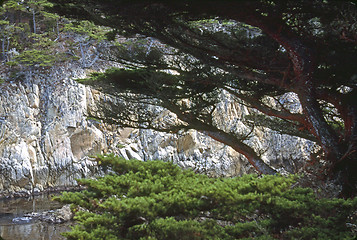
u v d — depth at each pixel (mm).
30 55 40250
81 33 42562
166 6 11578
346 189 10188
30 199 32250
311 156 11156
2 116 37562
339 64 12938
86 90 40062
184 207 7914
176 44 14859
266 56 13828
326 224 7449
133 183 8852
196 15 12648
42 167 37062
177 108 17969
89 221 7957
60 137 38188
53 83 40250
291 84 12484
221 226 8188
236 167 40219
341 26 10906
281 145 38188
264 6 11250
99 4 11812
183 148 40188
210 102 18156
